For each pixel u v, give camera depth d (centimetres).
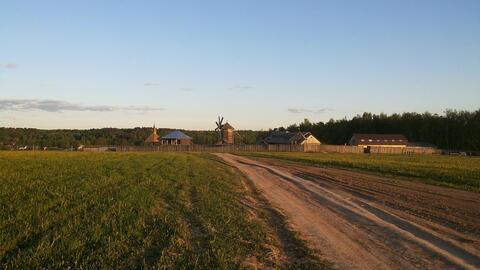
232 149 10688
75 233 1036
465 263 920
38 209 1352
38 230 1059
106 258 848
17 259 821
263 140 13338
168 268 810
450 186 2652
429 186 2638
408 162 5575
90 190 1892
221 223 1256
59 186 2017
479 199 2034
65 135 15812
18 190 1836
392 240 1123
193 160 5047
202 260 866
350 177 3192
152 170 3231
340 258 947
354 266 889
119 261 837
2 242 942
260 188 2342
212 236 1083
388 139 13150
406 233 1209
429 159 7069
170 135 11900
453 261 932
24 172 2770
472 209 1683
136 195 1753
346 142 15775
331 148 10769
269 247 1013
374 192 2223
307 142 12262
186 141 11819
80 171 2920
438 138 13612
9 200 1551
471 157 8781
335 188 2409
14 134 14812
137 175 2747
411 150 11300
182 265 827
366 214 1528
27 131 16038
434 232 1227
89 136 15750
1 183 2103
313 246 1045
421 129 14175
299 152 9888
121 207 1441
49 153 6675
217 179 2684
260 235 1126
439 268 883
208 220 1298
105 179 2370
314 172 3666
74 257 841
